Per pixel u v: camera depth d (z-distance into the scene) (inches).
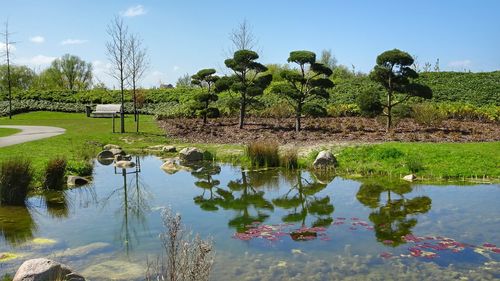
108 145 824.3
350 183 542.3
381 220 378.9
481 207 414.0
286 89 943.0
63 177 520.7
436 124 984.9
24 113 1660.9
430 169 571.5
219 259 284.4
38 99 1926.7
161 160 740.0
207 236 334.0
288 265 274.8
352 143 789.2
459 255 291.3
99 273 260.1
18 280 223.9
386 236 333.7
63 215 400.2
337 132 933.8
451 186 508.4
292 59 948.6
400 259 285.0
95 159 749.9
